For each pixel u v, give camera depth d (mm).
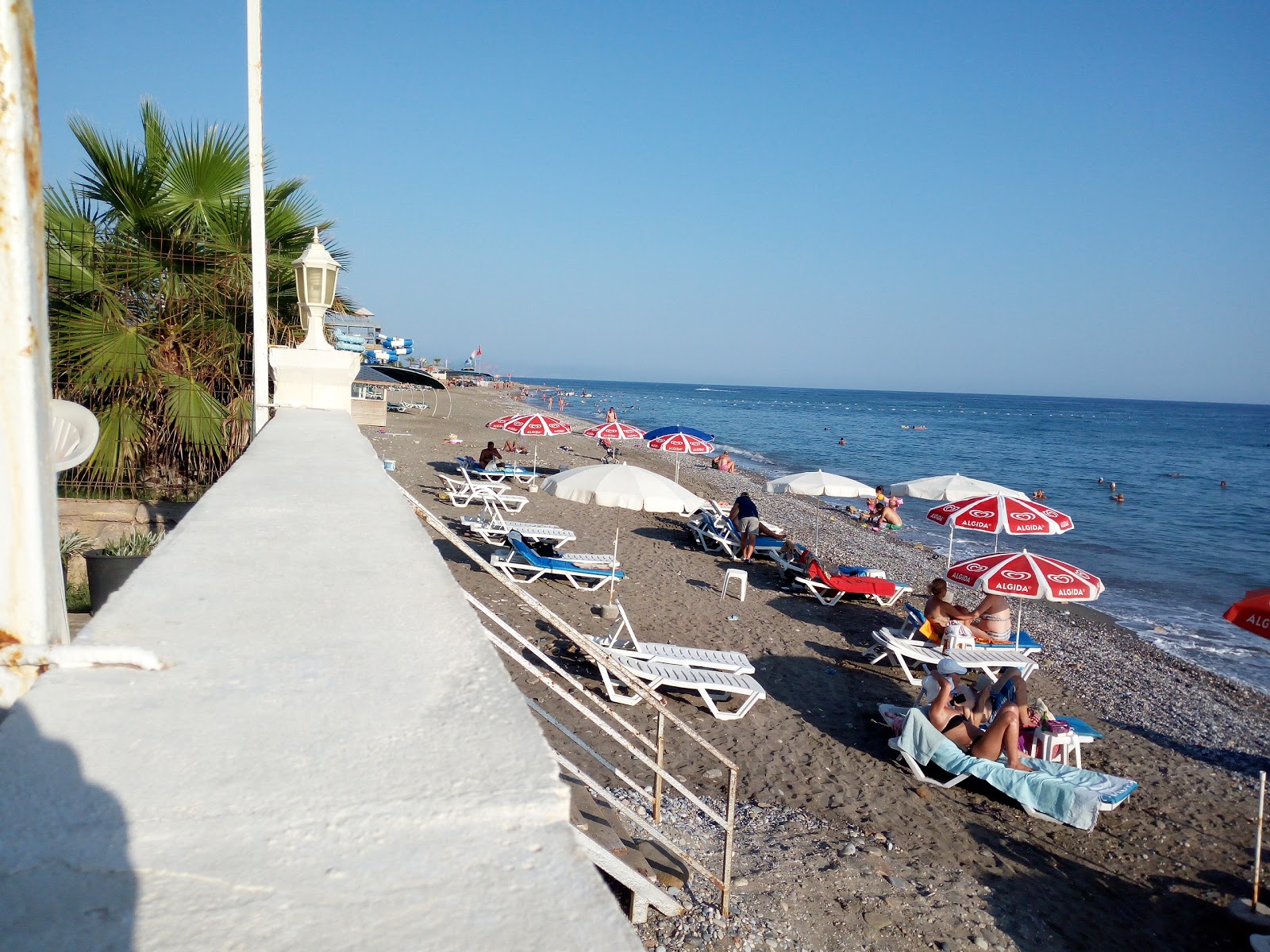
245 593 1724
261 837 863
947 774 7266
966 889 5543
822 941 4699
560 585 11867
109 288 7996
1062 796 6555
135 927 719
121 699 1172
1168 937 5363
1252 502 33250
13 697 1252
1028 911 5418
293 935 720
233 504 2742
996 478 39031
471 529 14336
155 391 7812
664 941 4402
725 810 6137
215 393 8414
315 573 1919
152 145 8727
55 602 1294
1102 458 54375
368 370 31375
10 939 694
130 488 7758
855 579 12398
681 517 19188
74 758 996
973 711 7535
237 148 8867
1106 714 9750
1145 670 11750
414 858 844
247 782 965
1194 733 9359
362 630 1530
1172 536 24906
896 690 9141
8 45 1133
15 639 1250
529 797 963
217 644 1413
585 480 12312
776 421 80812
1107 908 5602
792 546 14391
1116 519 28062
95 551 7023
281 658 1369
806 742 7562
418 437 30406
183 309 8320
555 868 842
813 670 9531
